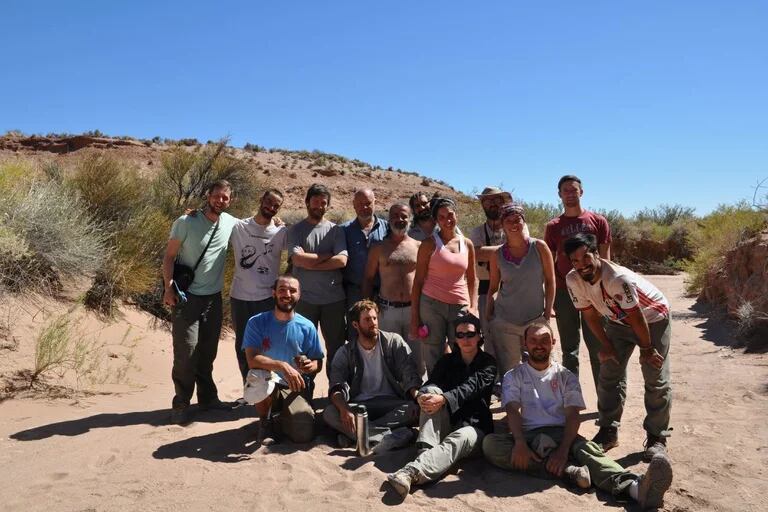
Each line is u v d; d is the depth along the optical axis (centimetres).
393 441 491
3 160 1112
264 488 420
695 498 393
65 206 862
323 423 556
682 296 1293
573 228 563
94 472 446
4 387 617
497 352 550
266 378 509
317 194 614
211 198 595
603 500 401
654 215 2845
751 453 460
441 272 558
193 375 579
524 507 391
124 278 885
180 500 401
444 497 407
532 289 532
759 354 739
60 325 690
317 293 621
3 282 753
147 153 3797
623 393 484
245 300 612
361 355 541
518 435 444
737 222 1182
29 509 388
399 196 4347
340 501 400
